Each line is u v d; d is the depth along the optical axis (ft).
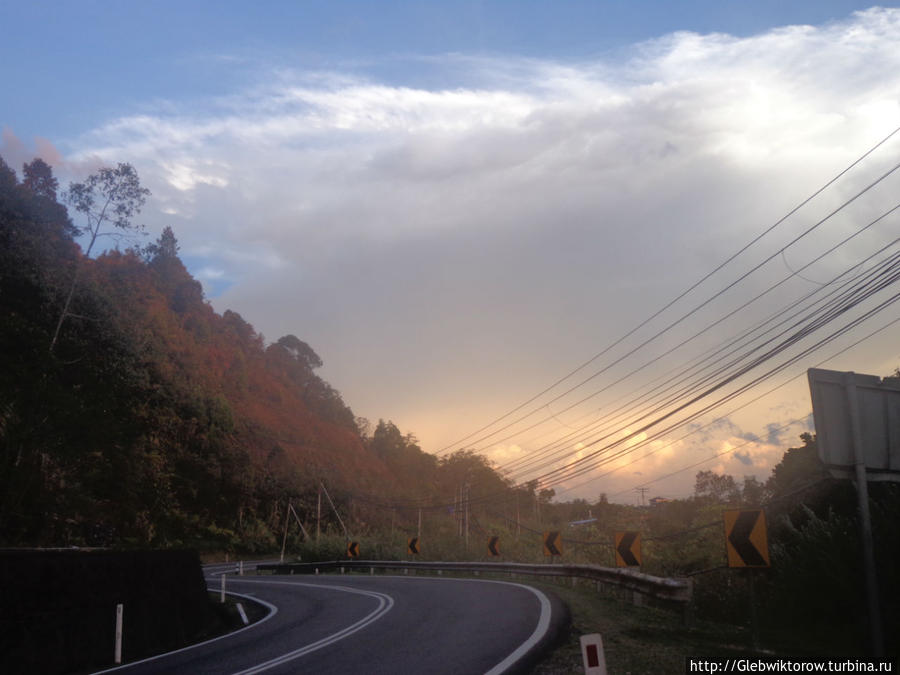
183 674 36.22
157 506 252.01
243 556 288.10
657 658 32.96
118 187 147.23
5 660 37.91
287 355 536.42
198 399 315.17
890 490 42.45
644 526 200.23
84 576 47.06
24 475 153.38
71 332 176.86
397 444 531.50
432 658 35.94
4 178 200.95
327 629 51.90
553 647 37.70
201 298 454.81
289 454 369.09
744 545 33.55
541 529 288.71
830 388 28.50
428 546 166.71
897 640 38.58
